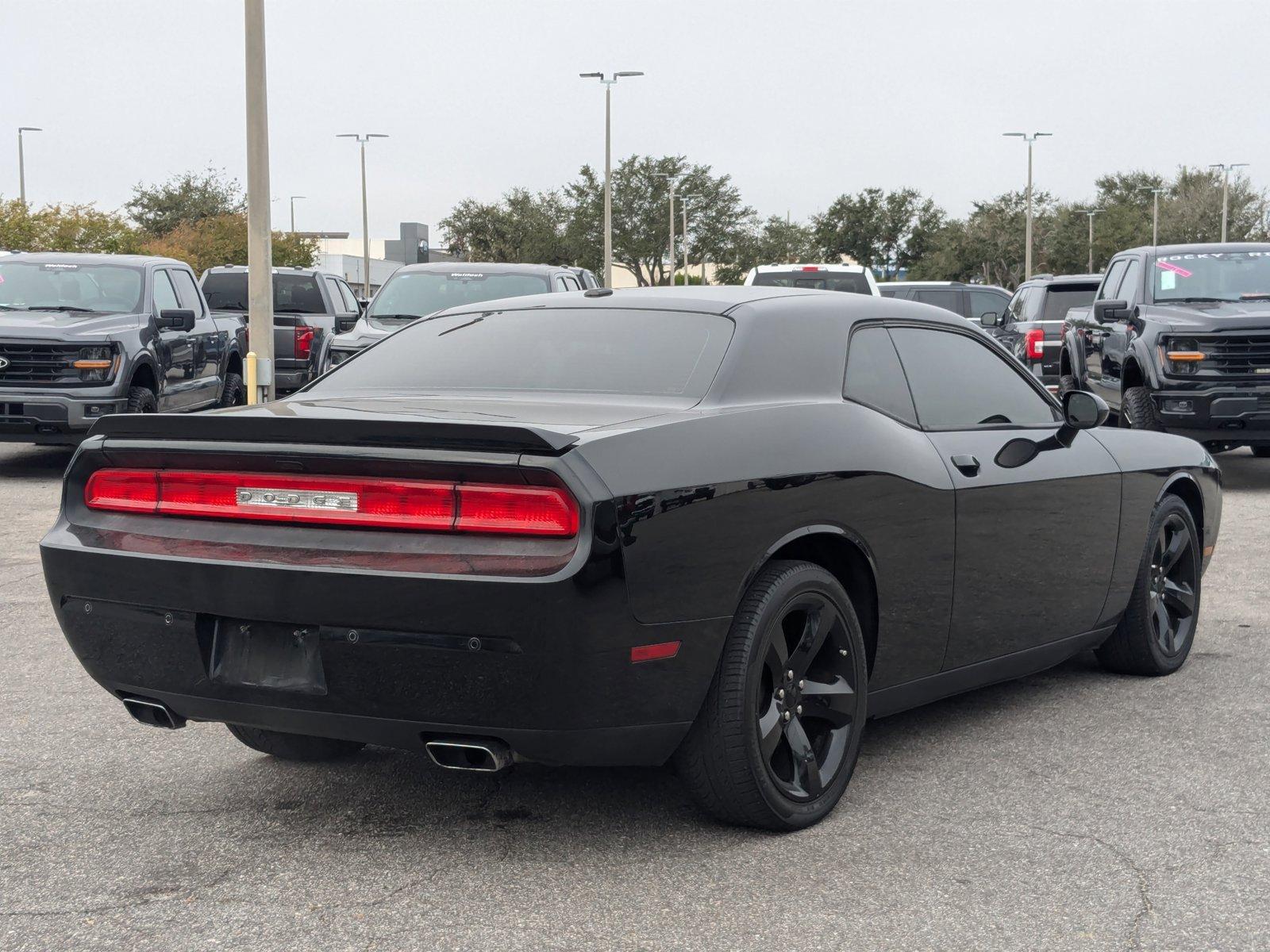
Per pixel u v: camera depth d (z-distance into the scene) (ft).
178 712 11.99
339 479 11.03
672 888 10.96
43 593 23.45
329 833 12.23
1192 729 15.64
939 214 282.97
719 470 11.41
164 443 11.72
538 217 252.01
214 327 49.14
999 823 12.51
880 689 13.65
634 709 10.94
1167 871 11.33
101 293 42.57
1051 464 15.80
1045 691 17.48
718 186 254.06
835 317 13.97
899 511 13.29
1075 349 48.11
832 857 11.64
